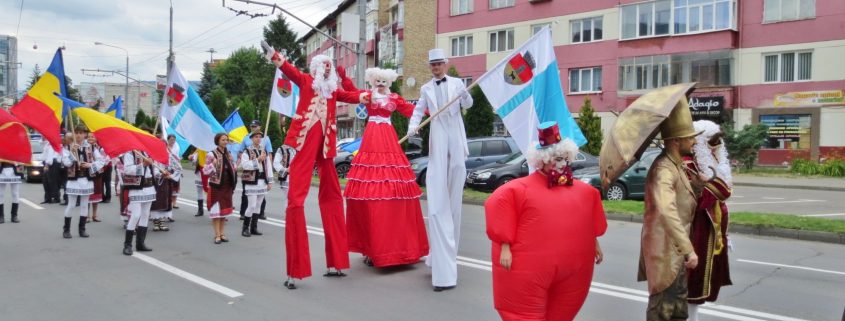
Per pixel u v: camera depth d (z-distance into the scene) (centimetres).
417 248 784
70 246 949
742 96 2842
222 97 3469
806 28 2672
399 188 770
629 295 640
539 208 396
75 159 1020
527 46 689
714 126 459
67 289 684
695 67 2911
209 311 597
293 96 1316
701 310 583
